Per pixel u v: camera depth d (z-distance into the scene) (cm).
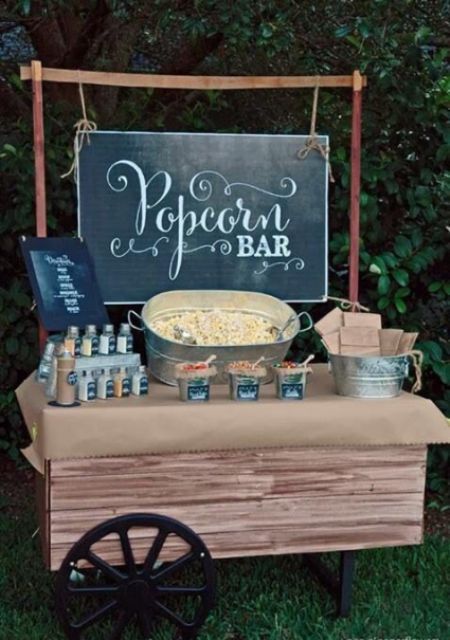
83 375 276
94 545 266
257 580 337
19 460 451
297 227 350
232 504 275
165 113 450
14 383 428
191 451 269
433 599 324
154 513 269
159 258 340
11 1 403
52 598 320
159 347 303
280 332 322
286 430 273
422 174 392
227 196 344
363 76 343
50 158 386
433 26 404
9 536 377
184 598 316
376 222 393
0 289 409
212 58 486
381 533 286
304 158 348
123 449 262
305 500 280
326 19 401
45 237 320
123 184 335
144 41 501
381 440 281
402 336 309
